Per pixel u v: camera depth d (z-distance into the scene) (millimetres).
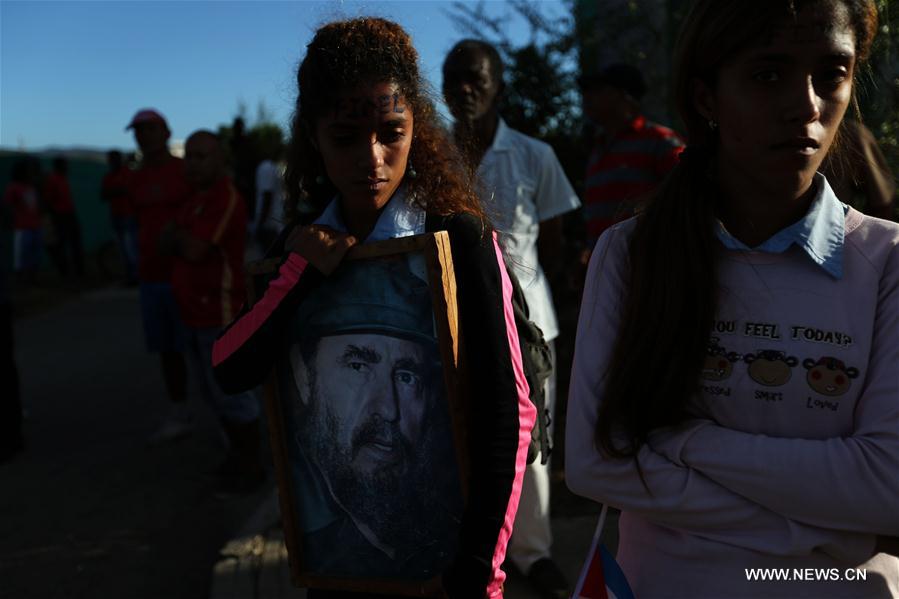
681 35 1432
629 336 1437
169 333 5789
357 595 1822
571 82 6293
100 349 9930
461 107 3186
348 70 1696
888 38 2760
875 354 1352
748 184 1402
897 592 1363
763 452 1321
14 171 16000
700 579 1375
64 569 4113
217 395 4855
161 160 5387
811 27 1275
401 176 1807
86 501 4992
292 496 1859
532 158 3375
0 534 4566
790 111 1301
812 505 1303
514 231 3240
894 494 1278
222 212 4680
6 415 5875
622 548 1520
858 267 1378
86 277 17594
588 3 6145
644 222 1483
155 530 4523
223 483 5055
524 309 1955
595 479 1439
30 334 11195
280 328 1781
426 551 1756
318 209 1992
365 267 1747
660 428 1402
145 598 3783
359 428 1774
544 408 1987
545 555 3334
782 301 1381
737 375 1382
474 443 1660
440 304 1654
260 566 3746
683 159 1483
